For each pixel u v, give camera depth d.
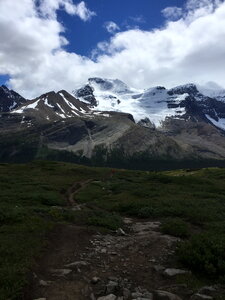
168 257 16.92
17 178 73.69
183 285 13.34
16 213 23.94
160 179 73.25
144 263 16.19
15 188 56.06
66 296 12.16
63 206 42.06
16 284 12.22
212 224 25.91
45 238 18.83
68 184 71.81
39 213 26.28
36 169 103.06
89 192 58.31
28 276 13.24
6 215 23.06
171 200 39.28
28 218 23.20
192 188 60.72
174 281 14.02
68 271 14.38
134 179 78.56
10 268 13.54
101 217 27.92
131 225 26.78
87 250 17.95
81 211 29.38
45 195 46.31
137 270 15.27
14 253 15.63
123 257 17.05
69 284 13.16
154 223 27.27
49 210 28.34
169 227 23.00
